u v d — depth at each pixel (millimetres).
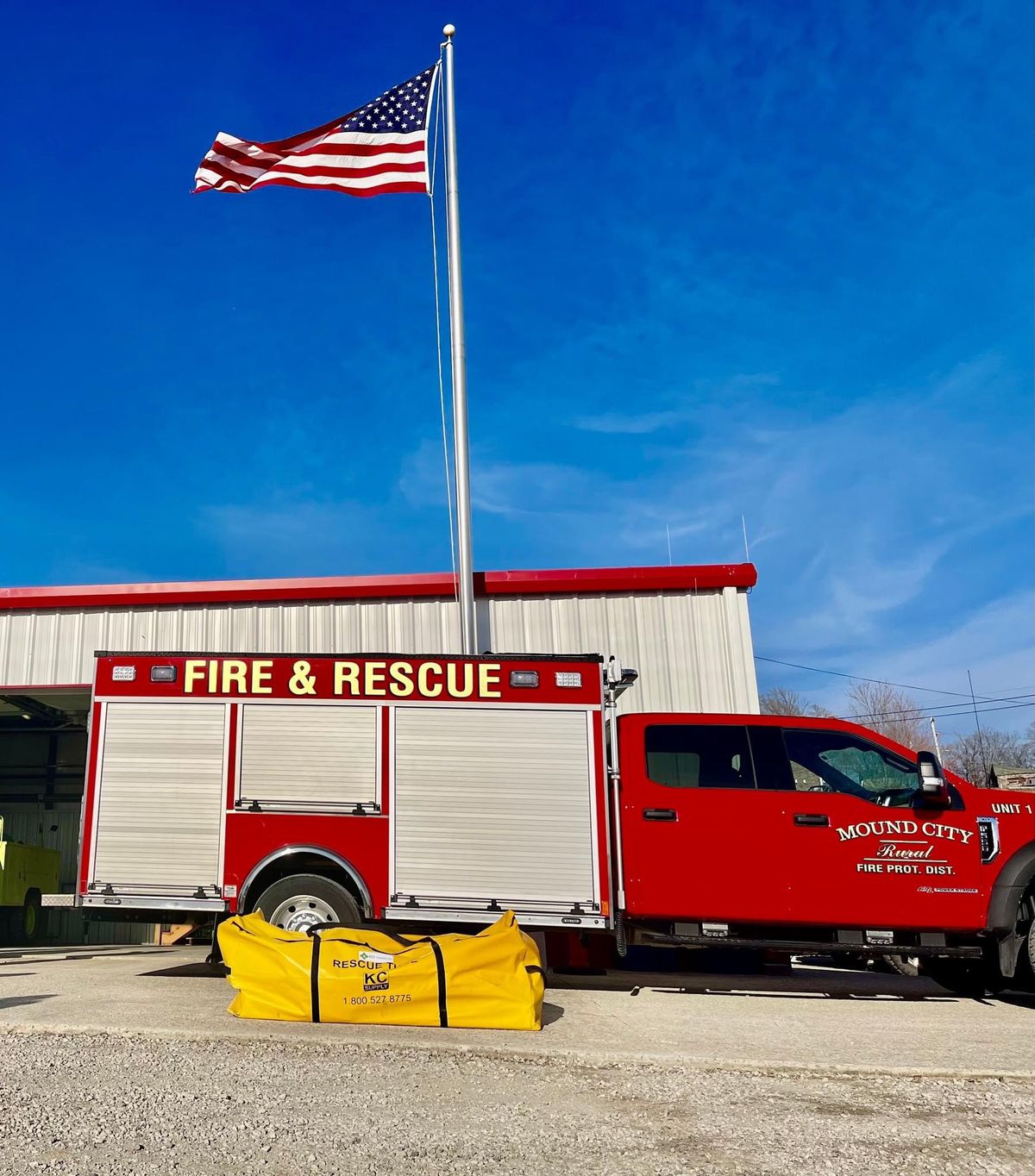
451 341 13047
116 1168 4020
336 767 8430
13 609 14305
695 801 8461
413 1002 6660
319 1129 4559
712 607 13695
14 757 19250
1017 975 8406
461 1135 4547
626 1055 5973
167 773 8430
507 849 8312
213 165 13109
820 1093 5383
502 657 8672
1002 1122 4922
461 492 12570
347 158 13195
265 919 8133
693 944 8359
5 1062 5504
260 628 14062
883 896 8289
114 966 10328
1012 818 8469
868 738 8734
